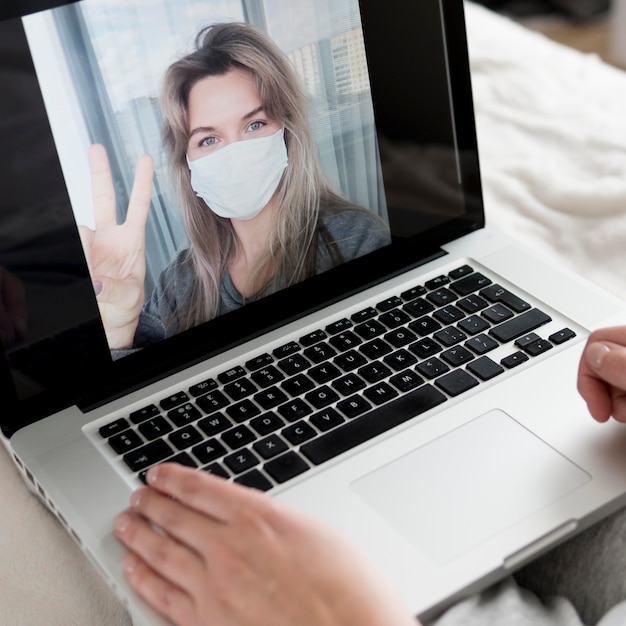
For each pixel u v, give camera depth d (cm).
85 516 59
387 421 64
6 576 63
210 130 68
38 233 63
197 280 70
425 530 56
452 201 81
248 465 61
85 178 64
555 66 112
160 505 55
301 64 71
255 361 69
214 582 49
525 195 94
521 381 67
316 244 74
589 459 61
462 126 79
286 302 74
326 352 70
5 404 64
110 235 65
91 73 63
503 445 62
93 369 67
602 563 59
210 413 65
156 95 65
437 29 76
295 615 47
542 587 61
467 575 54
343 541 50
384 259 78
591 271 85
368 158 75
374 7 73
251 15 68
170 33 65
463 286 76
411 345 70
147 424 64
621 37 202
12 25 60
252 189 70
